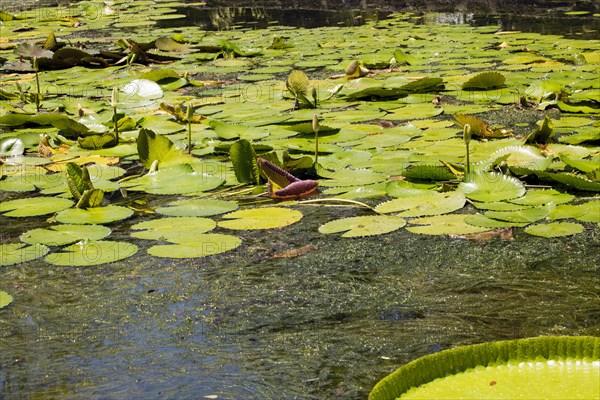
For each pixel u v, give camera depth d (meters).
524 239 3.01
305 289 2.68
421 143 4.33
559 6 9.79
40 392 2.12
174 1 13.00
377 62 6.81
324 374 2.17
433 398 1.77
